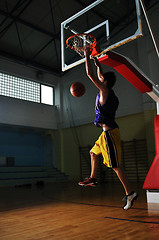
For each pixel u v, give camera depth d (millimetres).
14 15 8852
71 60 3373
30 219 2828
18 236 2059
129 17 9562
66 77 12258
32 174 11039
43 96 12000
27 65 10828
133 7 9203
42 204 4133
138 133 9539
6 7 8438
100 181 10172
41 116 11641
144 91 3633
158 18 8938
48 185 9266
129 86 9789
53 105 12328
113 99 2238
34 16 9094
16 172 10477
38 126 11406
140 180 9344
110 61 2865
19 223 2613
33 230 2258
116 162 2219
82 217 2807
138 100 9453
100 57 2830
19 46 10180
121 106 9945
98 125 2322
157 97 3859
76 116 11547
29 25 9305
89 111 11047
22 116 10820
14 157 11789
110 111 2227
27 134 12523
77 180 11336
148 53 9109
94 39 2732
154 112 8875
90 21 9195
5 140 11570
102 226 2289
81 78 11578
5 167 10516
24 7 8609
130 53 9766
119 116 9961
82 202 4199
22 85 11141
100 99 2236
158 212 2848
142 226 2215
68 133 12031
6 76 10547
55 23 9641
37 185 9547
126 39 2631
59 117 12242
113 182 9805
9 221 2746
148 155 8836
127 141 9852
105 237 1911
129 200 2270
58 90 12383
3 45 9875
